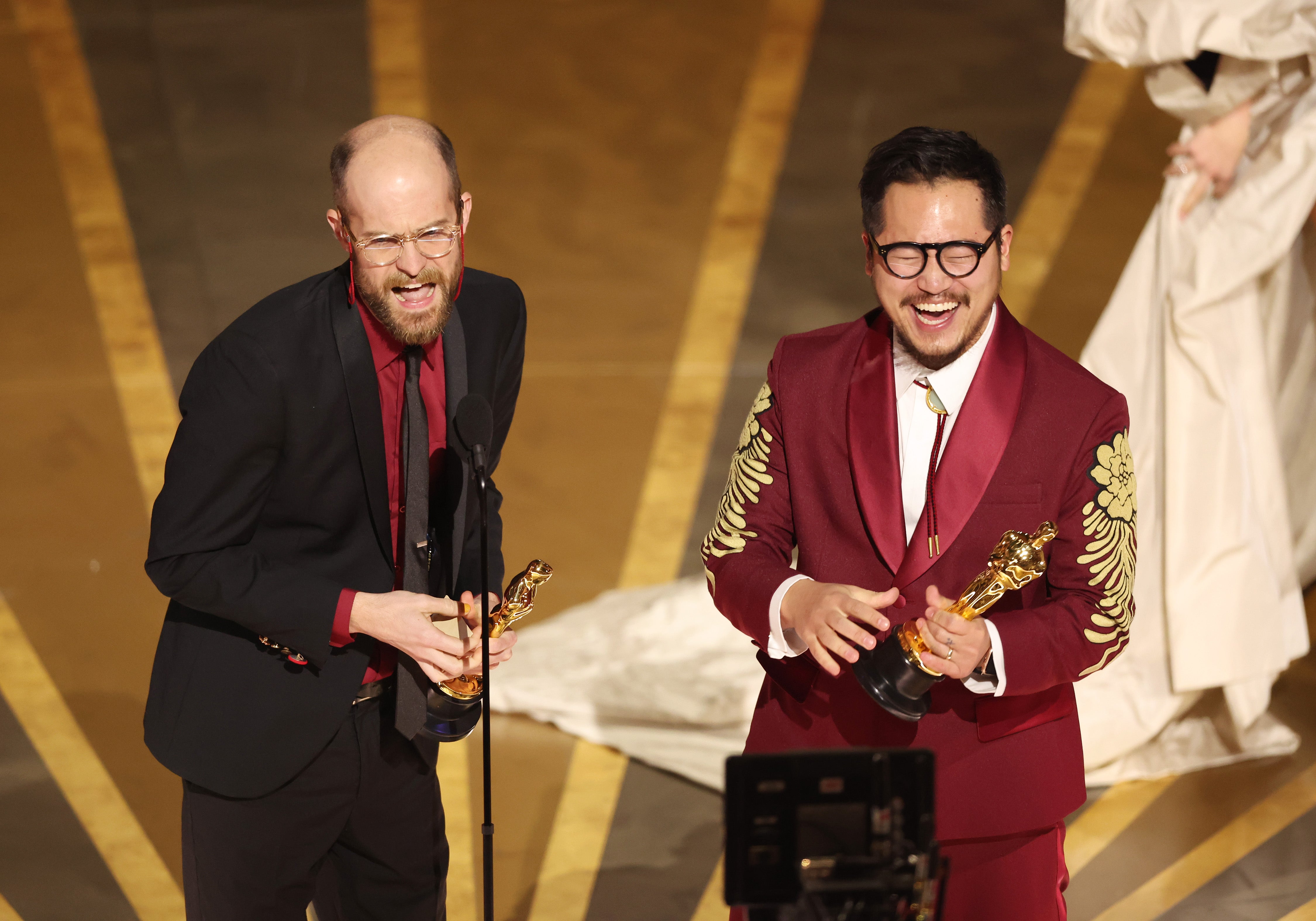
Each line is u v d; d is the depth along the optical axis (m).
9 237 28.44
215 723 8.11
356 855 8.98
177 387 22.83
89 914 11.55
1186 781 13.44
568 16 38.75
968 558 7.64
